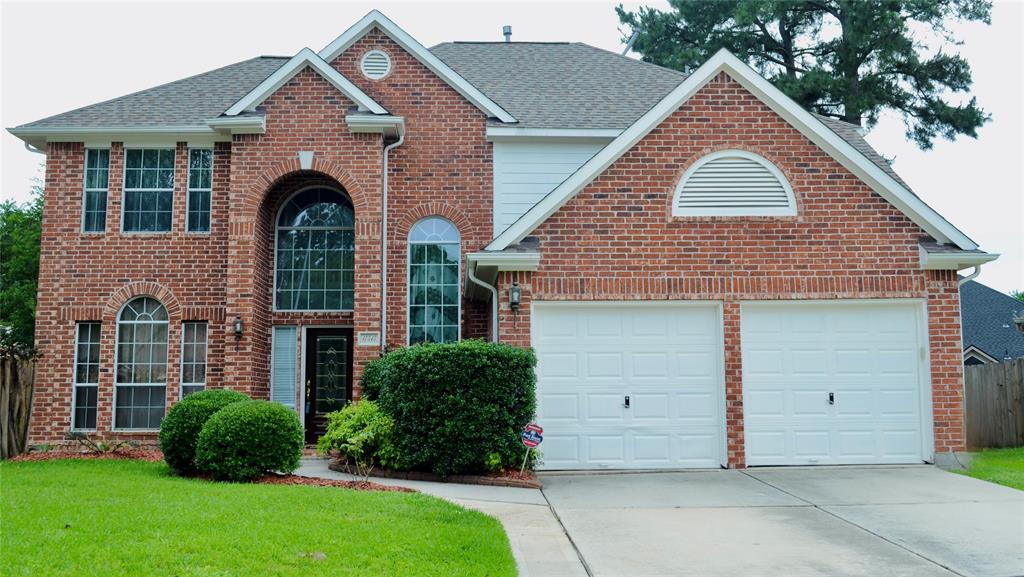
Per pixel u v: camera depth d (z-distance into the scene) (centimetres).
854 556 714
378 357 1487
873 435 1239
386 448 1144
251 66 1933
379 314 1505
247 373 1492
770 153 1270
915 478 1123
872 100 2834
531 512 901
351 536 711
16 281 3181
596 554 718
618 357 1252
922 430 1236
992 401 1748
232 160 1538
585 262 1248
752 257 1254
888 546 749
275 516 778
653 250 1253
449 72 1659
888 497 990
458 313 1603
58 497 869
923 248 1240
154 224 1639
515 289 1224
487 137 1644
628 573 662
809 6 3042
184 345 1599
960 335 1236
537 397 1235
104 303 1599
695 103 1280
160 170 1658
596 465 1230
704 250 1254
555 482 1123
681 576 654
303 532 716
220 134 1606
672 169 1267
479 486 1080
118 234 1619
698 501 972
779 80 2942
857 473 1171
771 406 1242
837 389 1245
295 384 1612
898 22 2783
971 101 2884
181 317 1592
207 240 1614
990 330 2933
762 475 1165
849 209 1259
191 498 872
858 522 850
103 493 902
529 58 2077
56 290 1605
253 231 1520
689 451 1238
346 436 1180
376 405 1240
